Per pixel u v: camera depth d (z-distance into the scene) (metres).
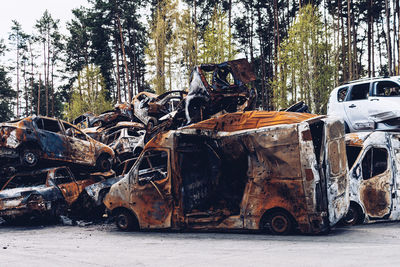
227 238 7.63
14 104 77.56
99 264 5.49
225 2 49.88
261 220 7.87
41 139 12.38
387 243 6.41
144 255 6.09
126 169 12.52
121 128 17.20
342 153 7.97
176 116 13.48
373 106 11.57
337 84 30.25
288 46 29.73
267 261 5.17
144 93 19.91
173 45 37.00
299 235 7.59
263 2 51.34
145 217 9.04
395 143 9.66
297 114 7.78
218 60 28.52
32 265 5.61
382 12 45.84
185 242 7.35
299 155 7.40
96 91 44.03
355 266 4.64
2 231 10.73
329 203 7.39
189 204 8.71
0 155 11.87
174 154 8.80
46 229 10.66
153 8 52.31
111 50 58.09
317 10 31.31
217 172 8.62
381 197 9.20
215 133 8.33
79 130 14.06
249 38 54.53
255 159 7.90
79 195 12.03
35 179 12.30
